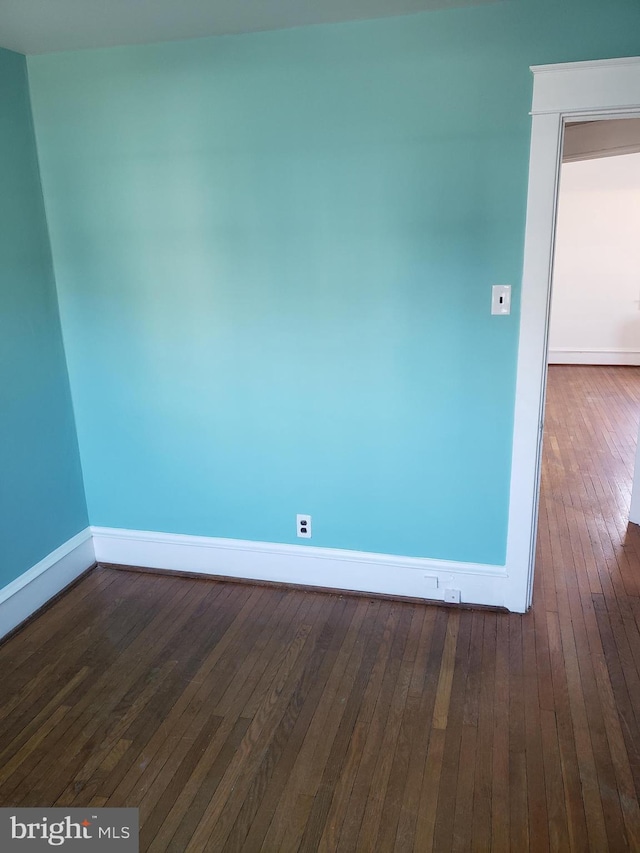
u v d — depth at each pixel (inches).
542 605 110.7
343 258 100.0
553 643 100.0
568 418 223.0
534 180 89.7
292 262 102.2
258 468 114.4
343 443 109.0
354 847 67.2
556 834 68.0
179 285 107.8
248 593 116.9
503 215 92.7
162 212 104.9
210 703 88.6
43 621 109.2
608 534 136.7
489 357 98.8
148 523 123.6
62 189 107.5
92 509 125.7
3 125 99.2
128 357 114.0
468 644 100.3
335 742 81.0
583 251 296.7
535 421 99.0
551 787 73.6
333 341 104.1
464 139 91.0
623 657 96.3
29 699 90.3
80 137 104.3
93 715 86.9
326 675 93.8
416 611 110.0
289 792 73.9
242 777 76.1
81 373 117.1
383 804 72.1
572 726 82.7
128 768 77.9
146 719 85.9
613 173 283.1
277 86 95.1
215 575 122.4
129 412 117.3
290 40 92.9
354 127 94.2
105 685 92.9
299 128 96.1
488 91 88.6
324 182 97.3
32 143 105.4
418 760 77.9
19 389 106.0
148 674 95.0
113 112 101.9
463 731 82.3
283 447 112.0
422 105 91.1
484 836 68.0
